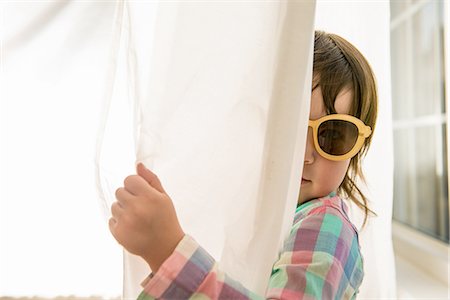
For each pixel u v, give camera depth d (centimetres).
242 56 47
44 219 68
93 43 63
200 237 47
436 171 118
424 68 127
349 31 77
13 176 66
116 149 51
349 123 60
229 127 47
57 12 62
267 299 48
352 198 74
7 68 63
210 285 43
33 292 69
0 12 61
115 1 63
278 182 46
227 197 47
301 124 47
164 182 47
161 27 46
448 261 98
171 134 46
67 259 69
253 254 47
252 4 47
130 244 43
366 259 77
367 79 65
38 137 65
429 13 123
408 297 90
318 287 49
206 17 46
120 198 44
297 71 46
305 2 46
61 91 64
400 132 138
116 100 50
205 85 46
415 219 130
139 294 44
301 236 55
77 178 67
